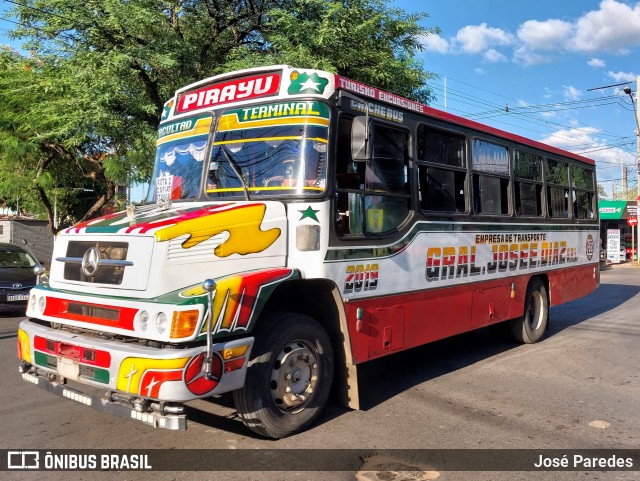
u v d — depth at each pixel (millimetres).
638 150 30188
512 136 8320
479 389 6426
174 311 3840
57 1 11898
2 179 15508
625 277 22953
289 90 5121
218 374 4031
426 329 6258
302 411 4855
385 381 6746
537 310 9102
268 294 4441
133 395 3924
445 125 6797
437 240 6457
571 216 10172
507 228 7965
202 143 5594
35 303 4859
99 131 12297
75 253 4688
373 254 5469
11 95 14117
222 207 4672
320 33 12922
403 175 6004
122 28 12109
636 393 6312
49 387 4527
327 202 4945
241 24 14617
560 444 4770
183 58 13062
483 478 4094
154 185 6008
